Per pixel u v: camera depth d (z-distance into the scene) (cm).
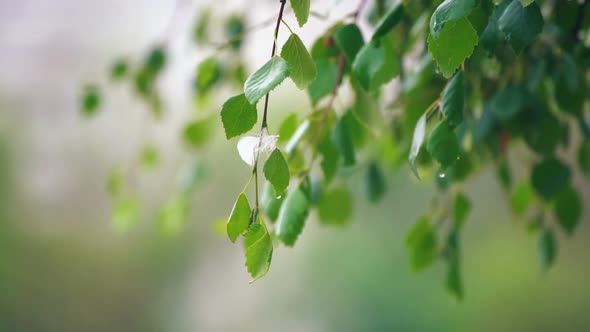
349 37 119
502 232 435
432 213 141
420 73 129
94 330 446
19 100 465
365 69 116
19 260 431
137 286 461
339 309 455
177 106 339
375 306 446
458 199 138
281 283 470
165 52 175
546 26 128
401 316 437
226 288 466
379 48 117
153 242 461
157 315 459
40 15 479
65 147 462
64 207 455
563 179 131
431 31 103
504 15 108
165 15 469
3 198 437
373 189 152
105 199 458
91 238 455
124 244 460
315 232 475
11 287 425
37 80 471
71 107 466
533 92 130
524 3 102
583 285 400
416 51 137
